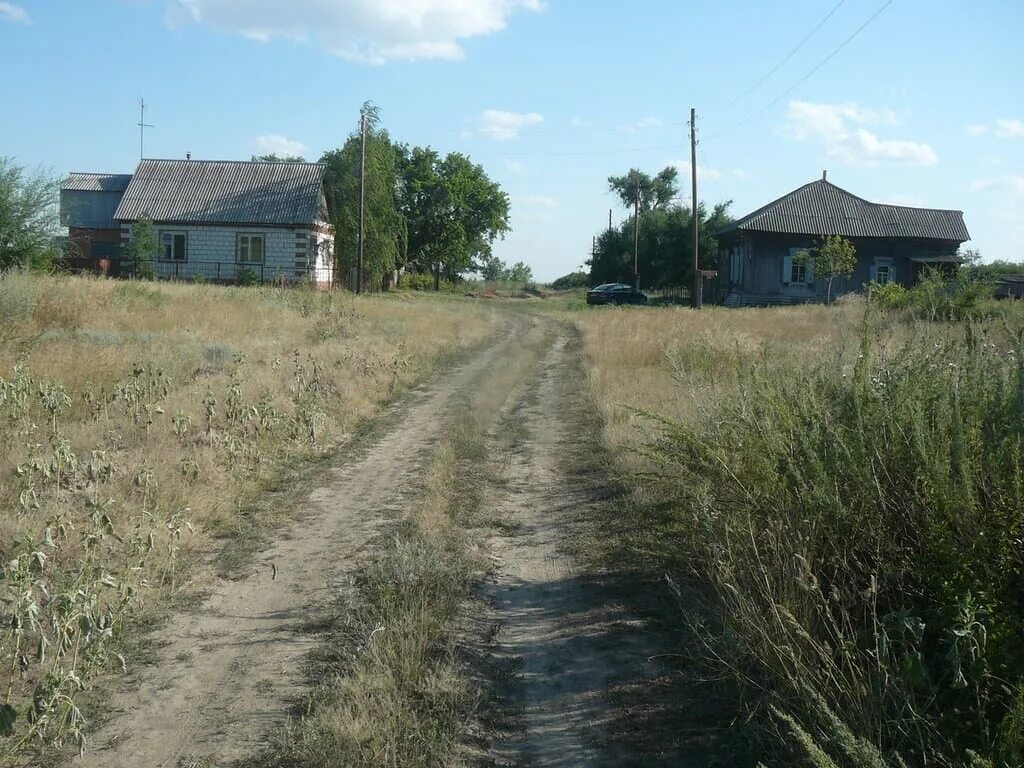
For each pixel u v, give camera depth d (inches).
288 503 346.3
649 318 1148.5
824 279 1887.3
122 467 339.9
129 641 219.8
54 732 175.2
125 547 263.7
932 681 162.7
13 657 185.3
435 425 514.3
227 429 404.5
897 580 181.3
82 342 616.1
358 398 561.3
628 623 235.6
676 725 184.4
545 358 900.6
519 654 221.1
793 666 172.2
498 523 330.3
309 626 231.6
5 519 271.9
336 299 1130.0
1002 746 135.3
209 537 300.8
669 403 464.4
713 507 231.3
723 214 2630.4
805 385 228.4
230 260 1768.0
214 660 211.6
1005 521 165.2
